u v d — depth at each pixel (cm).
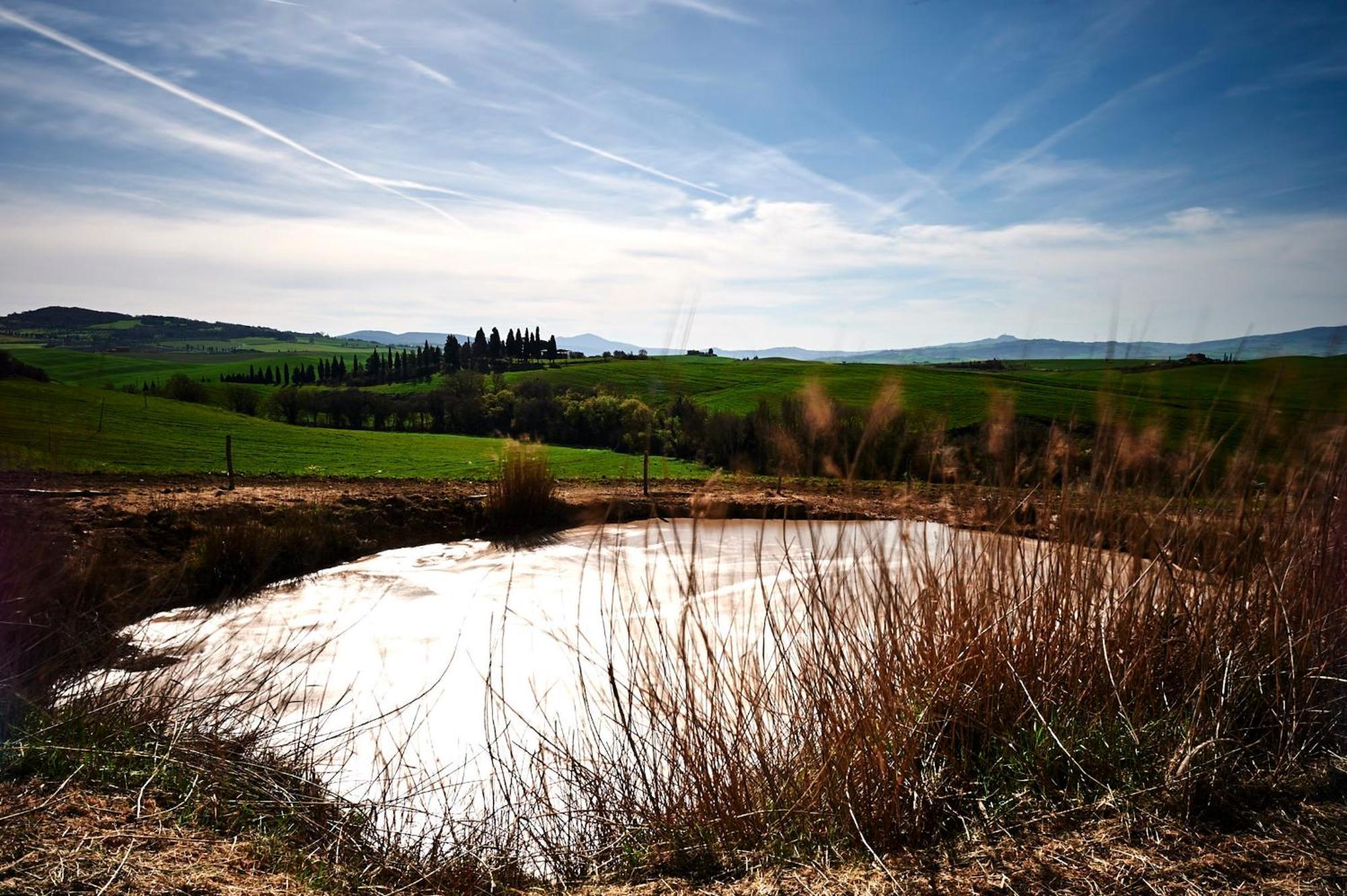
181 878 239
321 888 259
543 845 312
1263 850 233
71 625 439
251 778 339
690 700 319
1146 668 326
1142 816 256
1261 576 341
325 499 1147
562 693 511
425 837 321
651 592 368
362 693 529
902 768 275
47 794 286
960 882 230
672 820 300
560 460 1980
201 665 432
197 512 1000
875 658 325
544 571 899
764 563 729
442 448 2303
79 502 945
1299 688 310
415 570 941
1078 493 344
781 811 289
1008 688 319
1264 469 345
